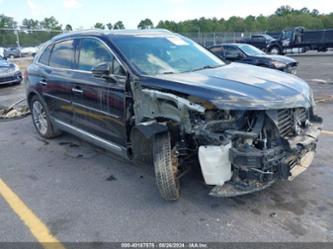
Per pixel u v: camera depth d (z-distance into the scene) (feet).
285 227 9.66
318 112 22.34
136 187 12.63
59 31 121.39
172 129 10.88
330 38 87.20
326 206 10.66
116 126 12.64
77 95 14.42
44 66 17.33
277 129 9.84
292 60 36.88
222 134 9.68
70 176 13.83
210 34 132.36
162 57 13.07
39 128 19.25
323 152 15.02
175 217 10.47
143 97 11.17
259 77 11.44
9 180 13.67
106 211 11.00
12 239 9.71
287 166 9.71
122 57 12.28
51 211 11.14
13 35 131.64
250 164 9.38
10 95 34.94
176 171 11.02
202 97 9.72
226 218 10.27
